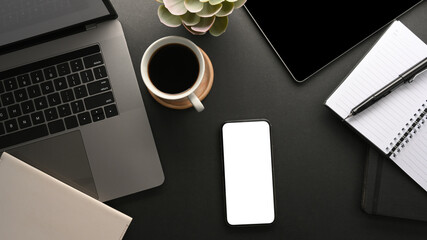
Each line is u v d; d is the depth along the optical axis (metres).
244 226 0.67
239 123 0.67
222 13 0.56
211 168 0.67
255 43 0.68
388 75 0.64
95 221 0.61
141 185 0.65
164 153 0.67
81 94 0.64
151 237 0.67
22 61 0.64
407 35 0.64
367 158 0.65
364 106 0.62
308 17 0.67
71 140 0.65
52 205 0.61
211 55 0.68
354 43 0.67
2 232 0.60
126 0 0.68
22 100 0.65
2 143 0.64
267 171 0.67
